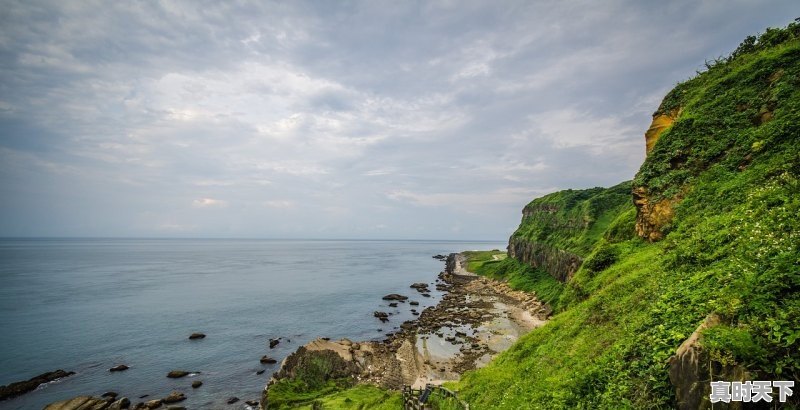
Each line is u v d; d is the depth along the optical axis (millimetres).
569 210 88375
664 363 8812
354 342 46406
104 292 80312
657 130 31156
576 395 11273
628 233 28094
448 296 82438
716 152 21453
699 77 29938
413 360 41469
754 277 8562
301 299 76312
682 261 14102
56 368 40188
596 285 21656
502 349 44406
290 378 34344
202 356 44188
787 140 17281
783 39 25375
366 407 24609
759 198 13820
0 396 33281
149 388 35906
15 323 55031
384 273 125125
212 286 91438
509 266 101625
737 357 6680
